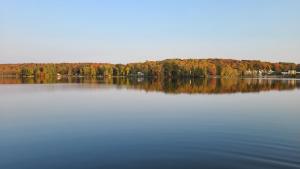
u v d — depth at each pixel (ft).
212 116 92.02
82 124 79.46
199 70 531.50
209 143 58.90
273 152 53.01
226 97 150.71
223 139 62.23
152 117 90.22
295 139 62.23
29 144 59.21
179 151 53.62
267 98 146.20
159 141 60.59
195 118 88.33
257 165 46.62
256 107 112.98
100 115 94.32
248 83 315.58
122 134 67.21
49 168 45.91
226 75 556.51
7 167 46.55
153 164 47.06
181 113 98.22
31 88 221.66
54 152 53.62
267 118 88.38
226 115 93.86
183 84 287.69
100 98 147.02
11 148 56.49
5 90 199.93
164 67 569.23
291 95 162.30
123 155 51.44
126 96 156.35
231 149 54.80
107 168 45.68
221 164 47.01
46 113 98.89
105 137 64.44
